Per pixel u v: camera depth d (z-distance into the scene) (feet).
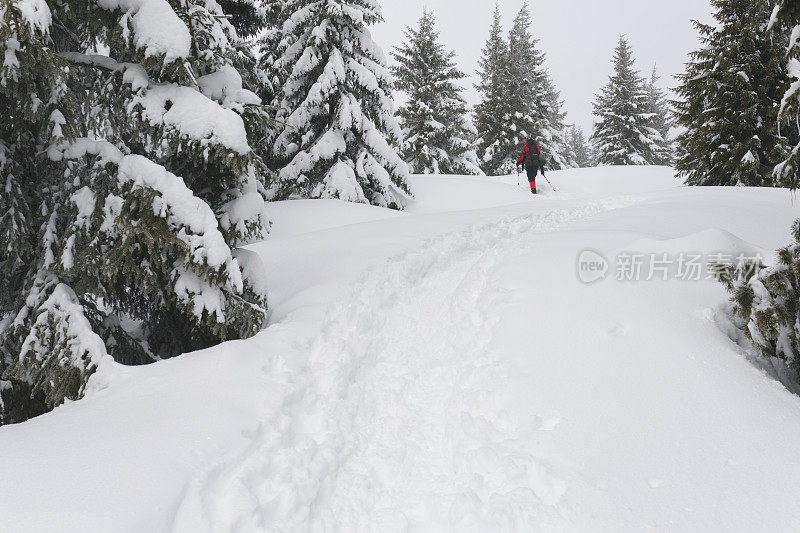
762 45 38.04
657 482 7.33
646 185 55.88
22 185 13.57
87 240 12.89
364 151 41.96
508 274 16.16
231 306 14.19
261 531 7.39
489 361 11.74
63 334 12.17
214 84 15.42
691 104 41.93
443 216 29.71
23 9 10.41
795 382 10.38
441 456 9.61
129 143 16.34
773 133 37.09
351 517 8.23
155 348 17.51
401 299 17.92
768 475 7.20
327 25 40.37
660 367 9.97
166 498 7.18
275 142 41.86
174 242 12.67
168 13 13.50
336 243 23.91
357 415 11.21
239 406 10.19
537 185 52.80
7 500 6.84
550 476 7.79
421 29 73.61
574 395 9.67
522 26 98.07
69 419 9.43
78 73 14.26
